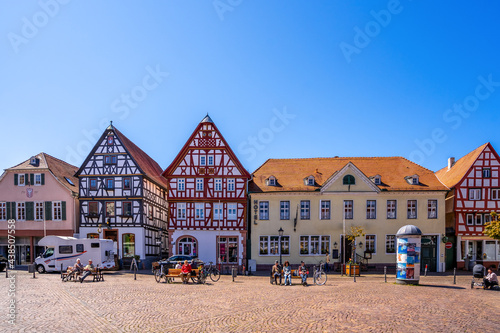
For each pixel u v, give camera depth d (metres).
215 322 12.62
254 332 11.42
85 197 37.59
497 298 17.84
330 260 34.88
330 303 15.86
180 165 36.53
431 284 23.16
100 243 29.95
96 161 37.91
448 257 36.19
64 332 11.35
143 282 23.84
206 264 34.22
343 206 35.34
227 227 35.69
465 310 14.65
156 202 41.38
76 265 23.98
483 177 35.84
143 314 13.83
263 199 35.75
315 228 35.22
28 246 38.91
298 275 23.70
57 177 38.75
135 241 36.72
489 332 11.59
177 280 25.22
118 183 37.44
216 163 36.41
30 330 11.49
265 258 35.06
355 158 39.50
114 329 11.74
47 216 38.31
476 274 21.61
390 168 38.06
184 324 12.37
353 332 11.37
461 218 35.75
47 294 18.19
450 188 35.97
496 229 30.78
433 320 12.90
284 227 35.31
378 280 26.20
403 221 35.19
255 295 18.31
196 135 36.84
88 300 16.66
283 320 12.84
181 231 35.78
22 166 39.06
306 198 35.53
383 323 12.39
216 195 36.06
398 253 23.06
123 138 40.25
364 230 35.06
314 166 38.50
